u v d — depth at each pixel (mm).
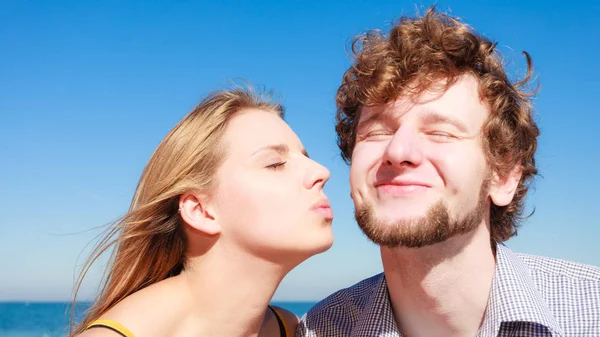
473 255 624
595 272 642
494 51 679
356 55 728
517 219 753
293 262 635
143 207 664
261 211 616
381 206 619
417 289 625
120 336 570
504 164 667
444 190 607
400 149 599
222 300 640
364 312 674
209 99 685
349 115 757
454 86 637
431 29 663
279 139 650
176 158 662
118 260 682
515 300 602
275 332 710
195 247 658
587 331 604
